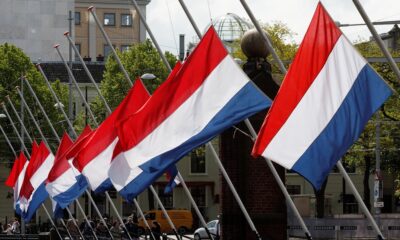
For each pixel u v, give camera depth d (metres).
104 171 39.66
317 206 72.75
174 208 112.19
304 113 26.38
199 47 31.09
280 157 26.22
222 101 30.81
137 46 107.31
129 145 32.09
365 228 59.47
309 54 26.62
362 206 27.23
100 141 39.81
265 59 41.66
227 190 43.03
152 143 31.72
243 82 30.70
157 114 31.70
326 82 26.42
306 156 26.11
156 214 96.81
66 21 148.88
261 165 42.75
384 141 80.38
